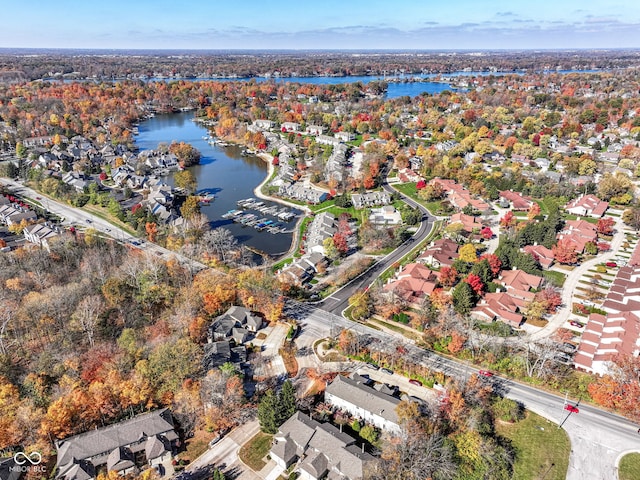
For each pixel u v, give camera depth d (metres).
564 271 158.25
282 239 194.62
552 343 113.38
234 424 98.19
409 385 107.69
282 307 135.38
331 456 85.25
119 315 128.88
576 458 88.81
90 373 104.81
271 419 92.88
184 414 97.75
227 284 141.62
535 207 197.50
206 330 125.56
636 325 120.19
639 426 96.25
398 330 128.62
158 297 134.75
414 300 138.62
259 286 139.62
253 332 129.38
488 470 83.56
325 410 100.94
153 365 102.81
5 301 129.38
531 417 98.50
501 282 147.75
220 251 174.00
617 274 150.00
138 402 98.00
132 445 89.88
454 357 117.38
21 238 186.50
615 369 103.38
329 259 170.62
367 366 114.75
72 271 155.12
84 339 120.56
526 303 136.00
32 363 109.69
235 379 100.75
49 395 99.25
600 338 117.38
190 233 181.88
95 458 86.94
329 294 148.88
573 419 98.06
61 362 108.38
